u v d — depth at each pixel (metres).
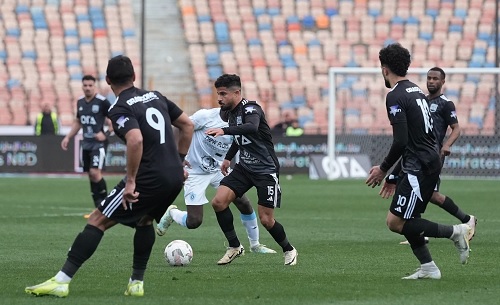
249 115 35.06
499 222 56.22
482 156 105.00
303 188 89.50
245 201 40.22
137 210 27.08
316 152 109.81
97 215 27.23
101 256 39.03
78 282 30.92
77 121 62.97
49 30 139.75
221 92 35.75
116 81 26.95
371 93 130.12
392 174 32.41
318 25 146.38
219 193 36.28
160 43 141.38
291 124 114.44
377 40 145.00
